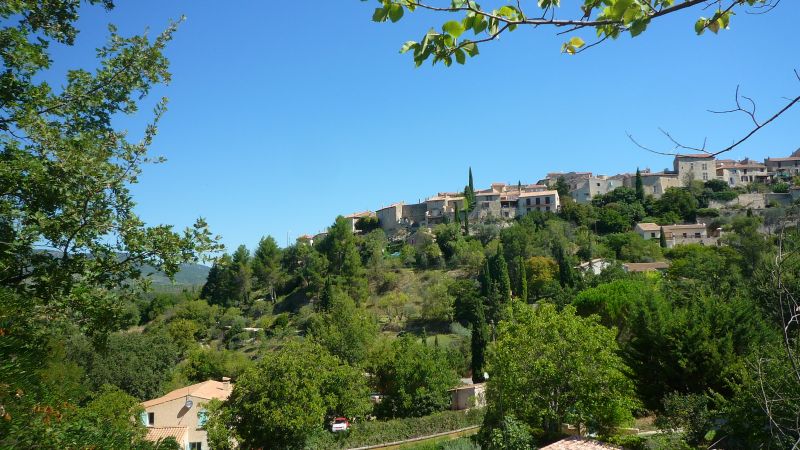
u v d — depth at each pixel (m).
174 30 9.45
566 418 23.78
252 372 28.69
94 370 40.97
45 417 5.57
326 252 101.06
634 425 24.86
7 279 7.98
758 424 11.31
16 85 8.25
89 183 8.09
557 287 65.88
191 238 9.02
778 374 7.90
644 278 52.66
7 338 5.90
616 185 117.00
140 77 9.28
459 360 52.03
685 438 15.23
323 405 31.94
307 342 34.22
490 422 25.16
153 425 36.75
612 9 3.25
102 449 5.98
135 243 8.42
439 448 26.28
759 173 111.12
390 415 39.25
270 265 101.69
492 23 3.47
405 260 98.12
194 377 57.12
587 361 23.17
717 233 90.38
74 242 8.39
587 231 92.00
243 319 83.06
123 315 9.10
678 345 20.56
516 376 23.27
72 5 9.01
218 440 27.52
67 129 8.93
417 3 3.37
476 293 70.12
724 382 19.28
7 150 7.79
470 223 107.81
